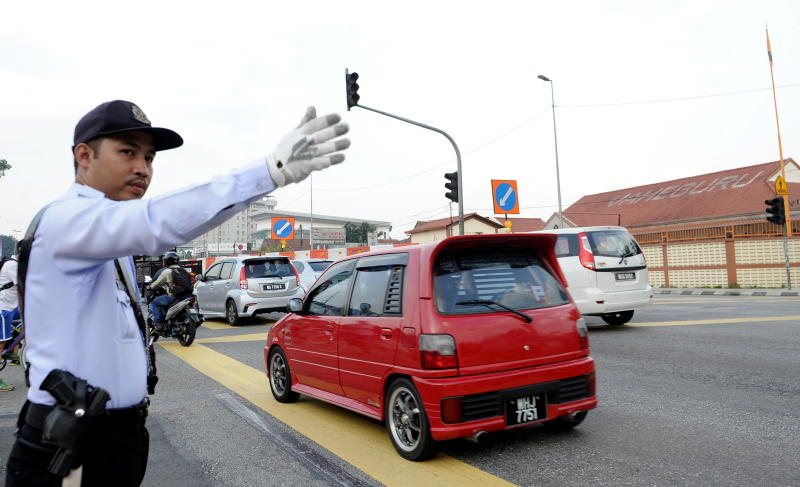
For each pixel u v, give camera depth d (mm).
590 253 9680
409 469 3631
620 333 9469
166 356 8516
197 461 3889
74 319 1448
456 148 17922
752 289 20812
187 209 1230
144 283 9766
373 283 4367
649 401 5113
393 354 3912
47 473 1479
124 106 1567
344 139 1296
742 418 4500
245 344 9578
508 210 18734
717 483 3250
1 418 5176
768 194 35469
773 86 22250
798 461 3553
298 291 13164
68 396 1405
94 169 1565
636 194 47094
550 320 3998
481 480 3404
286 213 146750
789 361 6578
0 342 7098
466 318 3732
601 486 3258
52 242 1377
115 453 1601
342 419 4898
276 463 3820
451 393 3545
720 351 7367
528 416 3773
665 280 25156
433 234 57625
